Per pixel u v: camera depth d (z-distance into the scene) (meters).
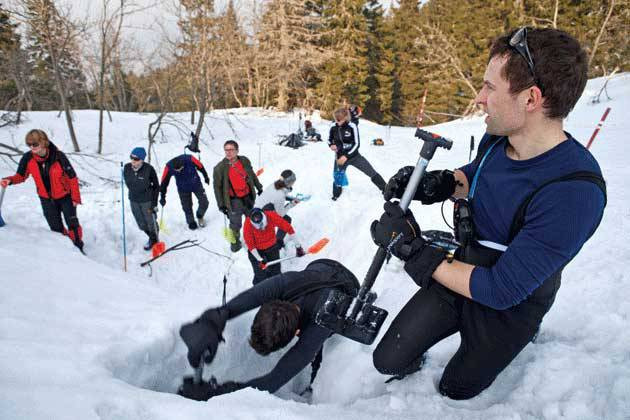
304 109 32.03
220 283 5.84
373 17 38.47
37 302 2.51
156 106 29.58
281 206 5.61
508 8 31.11
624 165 5.93
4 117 14.34
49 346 1.91
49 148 5.15
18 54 15.89
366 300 1.93
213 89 19.36
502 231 1.41
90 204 7.63
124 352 2.09
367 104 40.94
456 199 1.74
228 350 2.57
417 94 39.75
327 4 34.91
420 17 43.34
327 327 2.00
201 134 18.52
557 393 1.71
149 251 6.43
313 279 2.47
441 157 10.20
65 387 1.55
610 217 3.56
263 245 4.88
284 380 2.12
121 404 1.45
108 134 16.77
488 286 1.29
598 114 15.11
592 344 2.01
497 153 1.47
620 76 21.61
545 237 1.18
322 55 31.75
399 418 1.60
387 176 8.78
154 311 2.61
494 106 1.25
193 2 16.83
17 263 3.14
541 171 1.25
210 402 1.56
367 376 2.15
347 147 6.89
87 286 3.00
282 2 29.88
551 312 2.37
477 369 1.61
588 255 2.93
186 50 18.03
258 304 2.37
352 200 7.36
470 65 33.75
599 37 23.62
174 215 7.67
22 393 1.43
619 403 1.55
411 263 1.41
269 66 30.61
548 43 1.14
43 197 5.29
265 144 15.43
